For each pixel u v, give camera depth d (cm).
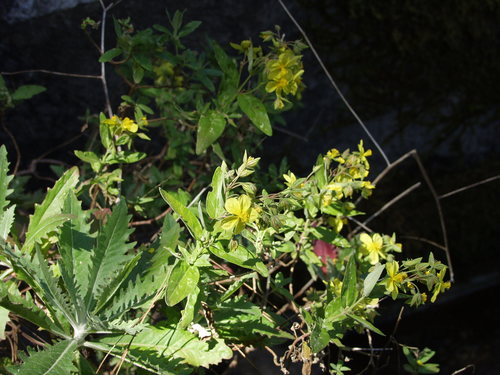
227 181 31
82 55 55
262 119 42
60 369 31
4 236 34
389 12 62
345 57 63
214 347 33
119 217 35
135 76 46
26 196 46
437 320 68
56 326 33
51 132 57
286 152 64
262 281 49
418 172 68
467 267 72
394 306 68
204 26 56
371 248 39
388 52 64
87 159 41
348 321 36
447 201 69
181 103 51
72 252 35
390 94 65
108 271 34
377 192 67
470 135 69
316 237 40
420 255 69
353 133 66
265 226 32
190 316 32
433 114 67
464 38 65
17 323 42
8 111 55
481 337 66
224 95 43
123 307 34
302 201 38
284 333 35
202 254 32
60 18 53
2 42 53
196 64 49
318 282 63
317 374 48
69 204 35
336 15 61
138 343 33
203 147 41
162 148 58
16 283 38
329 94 64
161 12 55
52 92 56
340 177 38
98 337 37
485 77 67
